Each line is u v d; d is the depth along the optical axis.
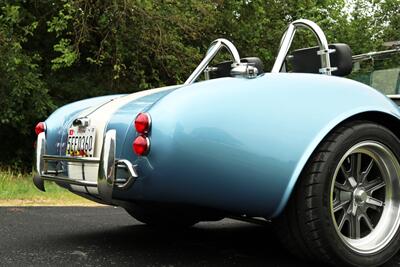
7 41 10.59
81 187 3.31
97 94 12.46
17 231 4.24
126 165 2.84
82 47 12.29
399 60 4.39
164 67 12.08
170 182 2.77
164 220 4.20
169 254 3.52
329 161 2.88
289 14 14.78
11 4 11.46
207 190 2.81
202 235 4.21
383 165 3.15
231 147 2.79
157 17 11.59
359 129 2.99
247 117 2.83
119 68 11.29
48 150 3.67
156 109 2.82
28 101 11.27
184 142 2.73
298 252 3.05
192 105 2.79
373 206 3.16
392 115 3.09
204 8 12.12
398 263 3.29
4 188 7.54
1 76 10.76
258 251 3.64
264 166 2.82
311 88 2.98
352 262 2.95
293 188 2.86
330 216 2.89
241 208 2.88
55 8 11.99
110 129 3.07
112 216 5.11
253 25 13.78
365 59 4.32
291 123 2.87
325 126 2.90
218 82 2.92
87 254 3.48
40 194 6.95
